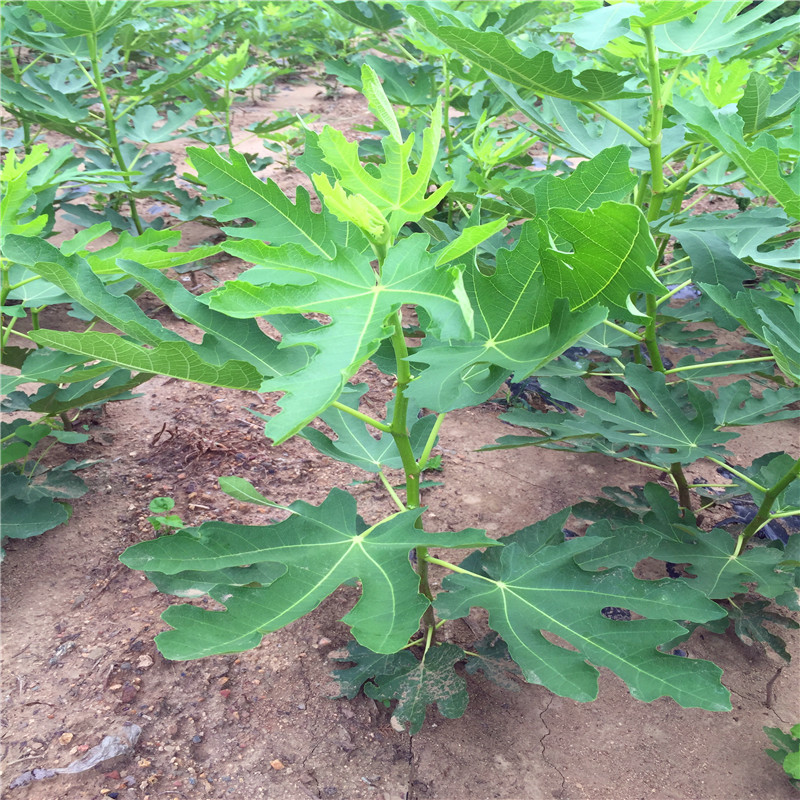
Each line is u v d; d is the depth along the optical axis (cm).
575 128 93
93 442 103
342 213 52
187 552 59
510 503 100
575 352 119
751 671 80
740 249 75
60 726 69
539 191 58
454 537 60
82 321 129
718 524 95
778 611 87
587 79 73
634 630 59
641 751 72
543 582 64
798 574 77
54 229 159
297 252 53
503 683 73
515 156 123
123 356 58
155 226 148
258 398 117
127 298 58
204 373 59
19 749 67
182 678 75
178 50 254
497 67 75
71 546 87
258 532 61
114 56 154
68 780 65
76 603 81
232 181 61
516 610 62
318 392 48
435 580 87
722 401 82
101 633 78
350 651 76
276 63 339
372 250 64
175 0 149
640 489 93
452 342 60
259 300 51
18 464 93
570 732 73
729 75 88
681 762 71
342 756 70
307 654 78
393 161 51
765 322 62
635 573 90
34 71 159
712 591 73
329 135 50
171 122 158
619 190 57
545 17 225
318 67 350
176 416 110
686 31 78
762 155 60
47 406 84
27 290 90
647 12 70
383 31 132
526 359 56
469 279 57
